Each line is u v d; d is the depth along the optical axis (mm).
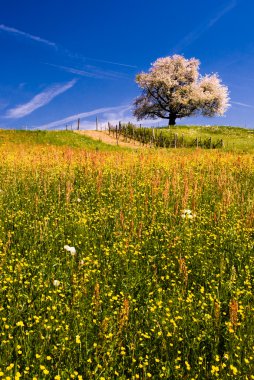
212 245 9164
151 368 4871
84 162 19766
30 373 4488
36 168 17859
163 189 14336
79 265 7270
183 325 5586
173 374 4711
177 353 5051
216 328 5527
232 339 5242
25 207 11883
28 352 4805
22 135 38188
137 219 10719
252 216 10117
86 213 11336
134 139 49125
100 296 6234
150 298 6613
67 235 9320
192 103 72000
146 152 30000
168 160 22172
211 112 74000
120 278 7164
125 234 9117
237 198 13023
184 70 71312
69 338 5090
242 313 5785
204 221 10820
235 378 4598
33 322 5535
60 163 19562
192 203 11328
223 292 6738
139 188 15133
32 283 6590
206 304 5945
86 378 4512
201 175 17422
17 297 6020
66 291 6359
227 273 7641
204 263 7922
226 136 52062
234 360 4961
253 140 47438
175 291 6613
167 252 8445
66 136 40062
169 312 5859
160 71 71562
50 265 7473
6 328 5156
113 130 51656
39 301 5953
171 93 73062
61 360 4789
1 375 4102
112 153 27328
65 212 11031
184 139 46250
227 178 16156
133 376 4445
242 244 8930
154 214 10602
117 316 5477
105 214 11055
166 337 5336
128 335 5332
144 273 7516
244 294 6691
